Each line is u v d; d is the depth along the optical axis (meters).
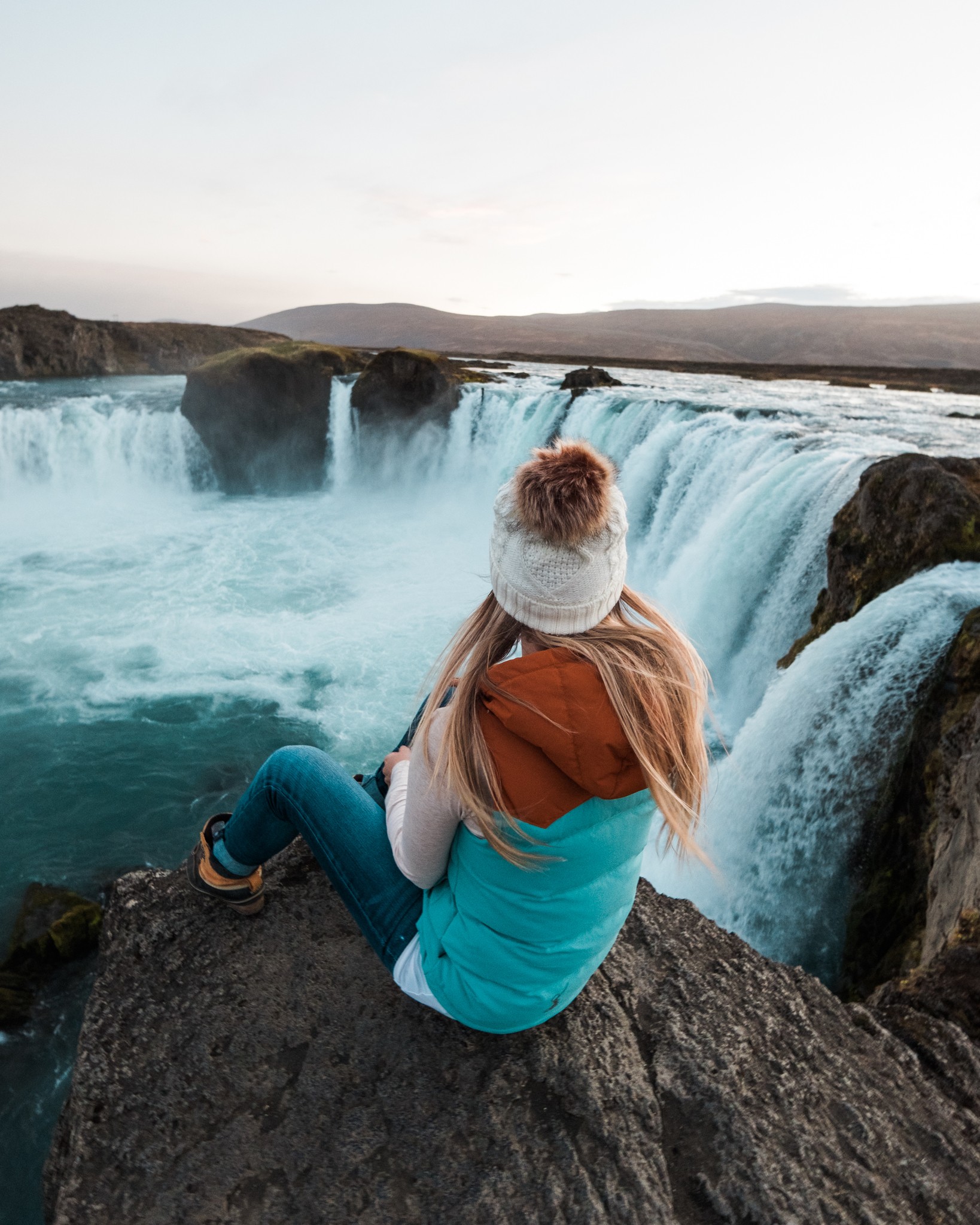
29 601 15.65
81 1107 1.78
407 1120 1.73
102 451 25.58
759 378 35.09
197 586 16.69
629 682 1.10
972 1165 1.82
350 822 1.71
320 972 2.06
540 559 1.09
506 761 1.12
